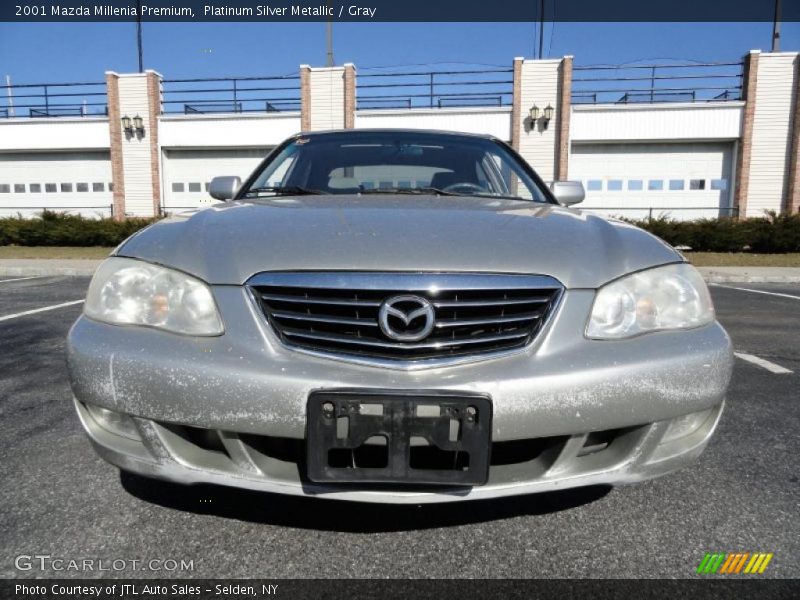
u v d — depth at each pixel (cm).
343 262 156
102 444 163
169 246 173
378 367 147
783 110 1948
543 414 147
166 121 2195
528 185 276
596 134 2027
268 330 153
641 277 167
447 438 142
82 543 169
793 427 266
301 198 227
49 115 2278
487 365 149
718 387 162
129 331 159
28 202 2328
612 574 158
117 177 2220
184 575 155
